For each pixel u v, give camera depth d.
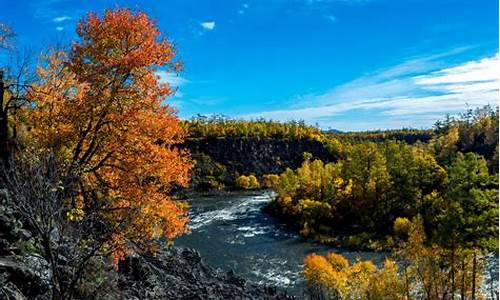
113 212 19.11
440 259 33.62
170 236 21.38
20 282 14.80
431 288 34.16
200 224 82.25
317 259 42.44
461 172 44.72
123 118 19.73
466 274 32.66
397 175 79.44
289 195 93.94
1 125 22.52
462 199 36.91
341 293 41.19
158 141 22.55
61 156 19.95
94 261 18.27
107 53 20.62
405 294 36.38
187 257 38.22
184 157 21.95
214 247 64.19
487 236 34.66
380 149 103.88
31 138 21.86
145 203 19.86
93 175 21.61
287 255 60.38
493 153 114.31
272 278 49.88
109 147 20.80
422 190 76.88
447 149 120.62
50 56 23.97
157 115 20.78
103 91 20.16
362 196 80.50
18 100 25.70
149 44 20.22
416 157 82.56
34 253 16.14
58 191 15.81
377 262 57.03
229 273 39.31
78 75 20.53
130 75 20.34
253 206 105.94
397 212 75.69
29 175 14.05
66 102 21.28
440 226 36.62
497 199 36.38
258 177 181.50
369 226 74.44
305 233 72.19
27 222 17.22
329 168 100.38
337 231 74.62
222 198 125.75
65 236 15.89
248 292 35.75
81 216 16.69
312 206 81.25
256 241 68.44
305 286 46.91
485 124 130.25
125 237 19.64
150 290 25.05
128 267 25.30
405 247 37.44
